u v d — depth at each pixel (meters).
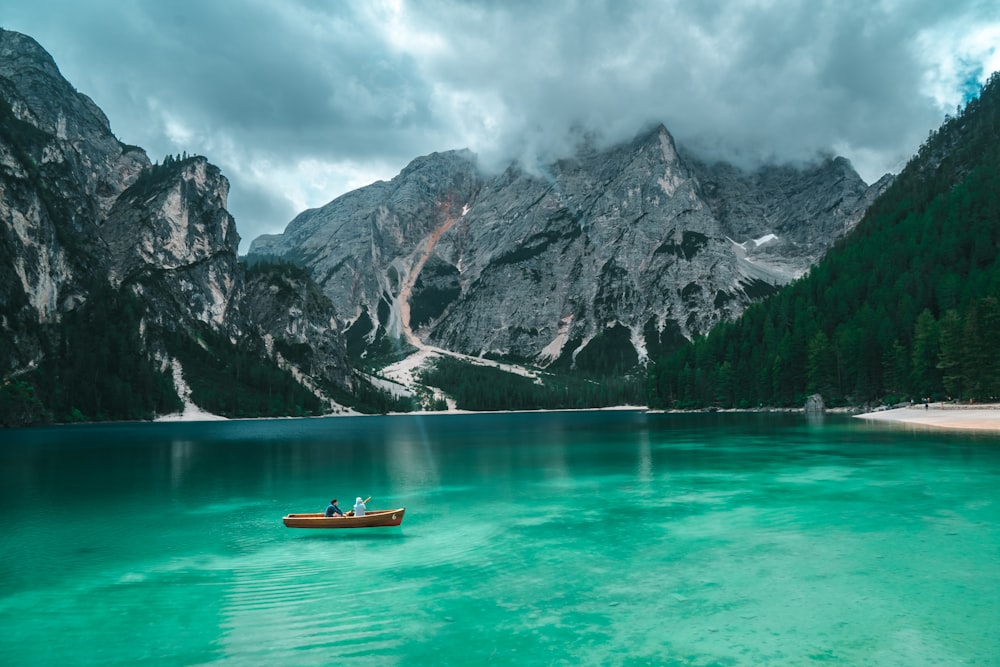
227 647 22.44
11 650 22.52
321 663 20.95
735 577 29.17
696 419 185.25
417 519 44.47
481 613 25.33
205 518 46.66
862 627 22.80
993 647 20.94
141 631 24.16
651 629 23.17
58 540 39.62
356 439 140.50
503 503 50.34
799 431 114.69
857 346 162.25
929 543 34.09
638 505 47.94
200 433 171.00
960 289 151.75
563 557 33.53
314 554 35.41
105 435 160.62
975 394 126.94
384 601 27.06
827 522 40.00
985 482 52.94
